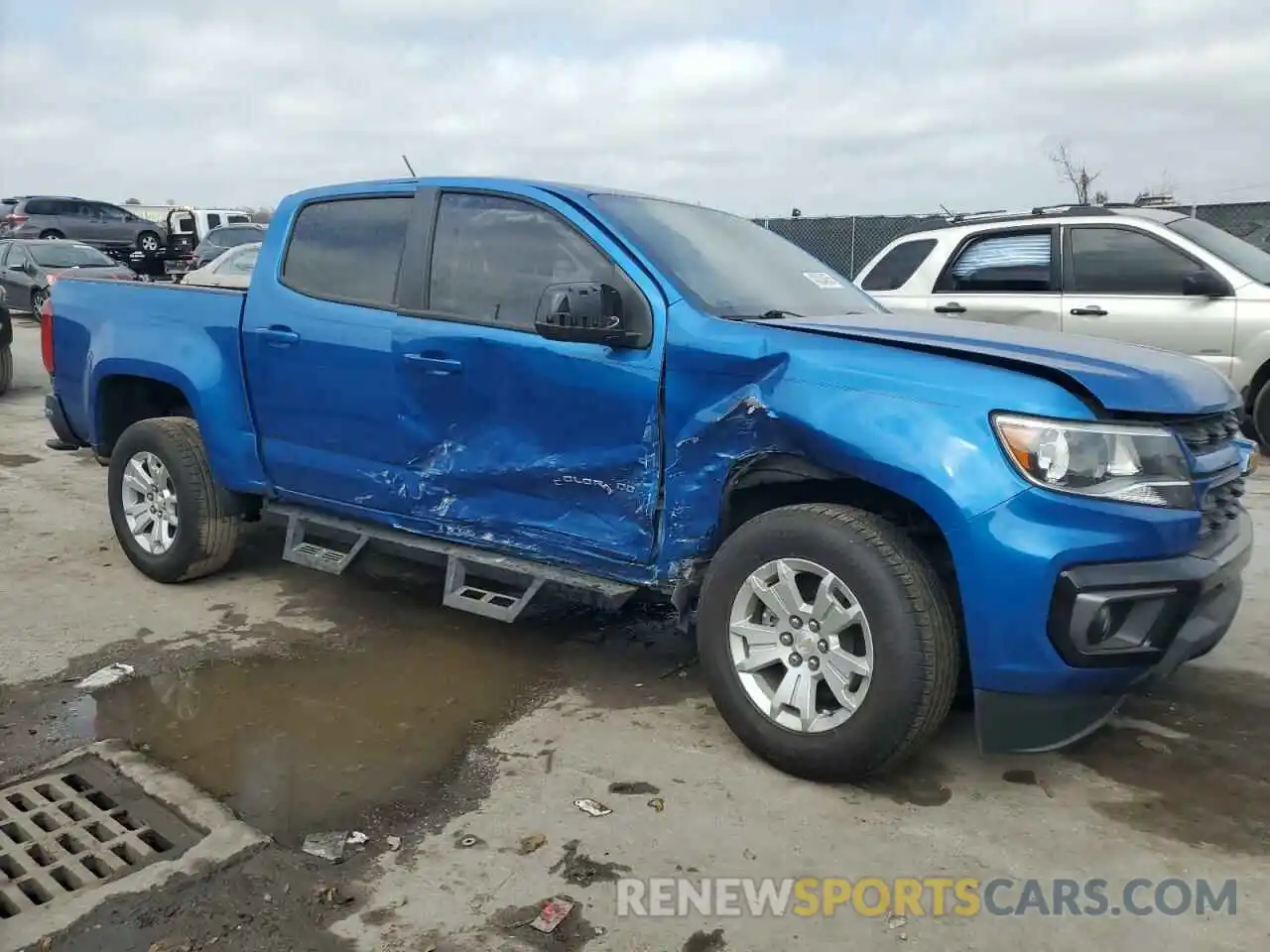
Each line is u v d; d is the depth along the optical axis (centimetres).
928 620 295
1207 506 306
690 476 341
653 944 247
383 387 410
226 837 287
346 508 441
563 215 378
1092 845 290
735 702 334
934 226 845
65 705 376
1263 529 605
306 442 444
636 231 371
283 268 453
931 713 298
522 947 246
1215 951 246
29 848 285
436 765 334
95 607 478
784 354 323
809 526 312
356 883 270
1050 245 782
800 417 313
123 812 303
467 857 282
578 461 362
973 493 287
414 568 547
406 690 393
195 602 488
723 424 329
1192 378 316
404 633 454
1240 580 334
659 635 454
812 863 281
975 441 290
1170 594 288
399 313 407
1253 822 303
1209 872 278
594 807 307
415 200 418
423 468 405
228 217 2900
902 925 255
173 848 284
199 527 486
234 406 466
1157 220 762
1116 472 285
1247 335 724
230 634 449
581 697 388
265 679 402
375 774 328
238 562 550
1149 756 343
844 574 304
